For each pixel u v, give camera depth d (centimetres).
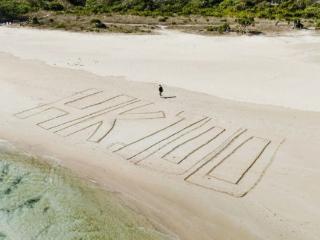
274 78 3938
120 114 3319
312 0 6525
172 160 2689
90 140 2967
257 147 2806
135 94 3662
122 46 5031
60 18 6481
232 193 2358
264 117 3212
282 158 2677
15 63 4469
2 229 2109
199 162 2658
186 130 3045
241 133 2991
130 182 2484
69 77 4066
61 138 3011
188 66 4294
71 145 2916
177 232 2073
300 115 3225
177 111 3338
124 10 7062
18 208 2244
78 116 3306
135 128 3094
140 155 2759
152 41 5219
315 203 2262
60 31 5775
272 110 3322
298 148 2783
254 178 2483
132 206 2261
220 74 4066
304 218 2161
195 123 3144
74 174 2564
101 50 4894
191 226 2117
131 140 2939
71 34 5616
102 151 2825
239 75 4028
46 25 6103
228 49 4834
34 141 2988
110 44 5125
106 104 3491
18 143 2964
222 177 2502
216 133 2995
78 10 7056
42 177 2522
